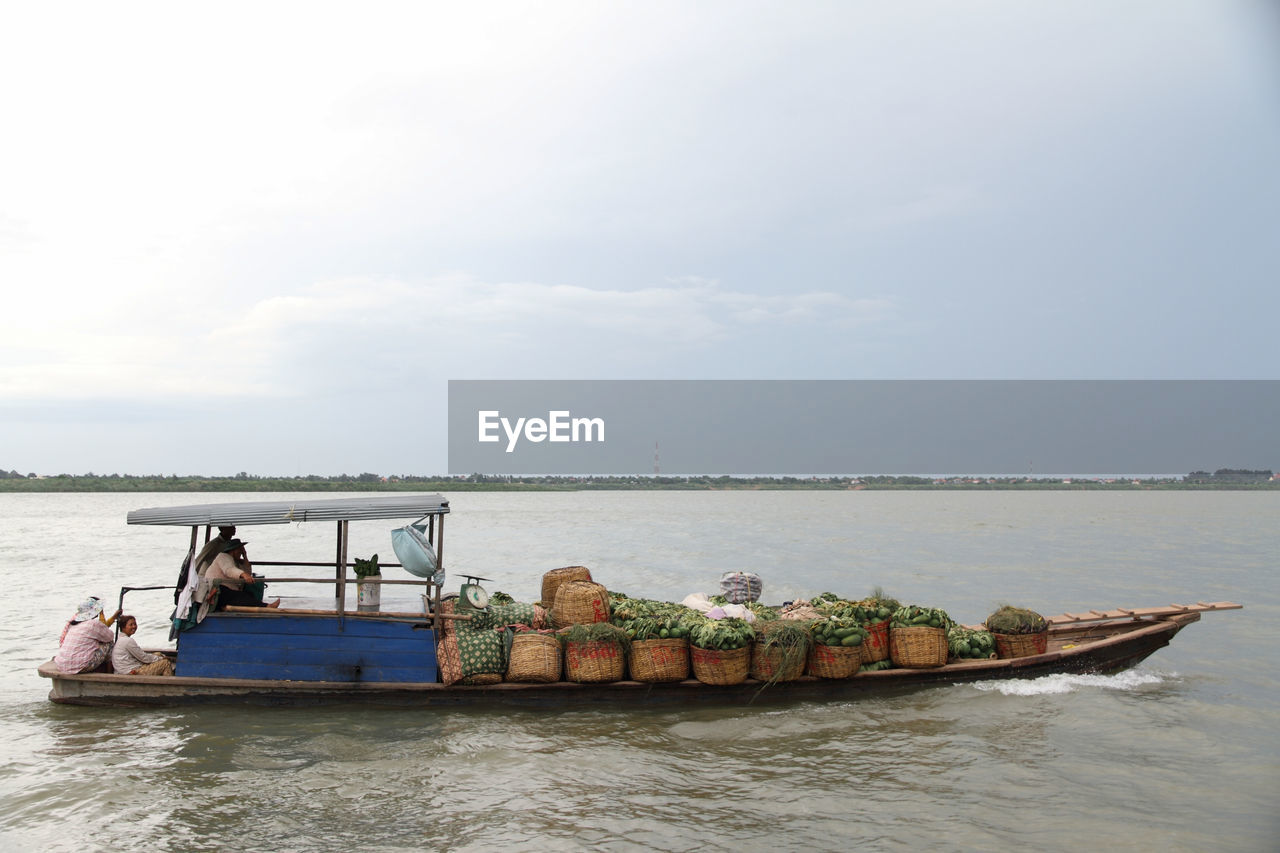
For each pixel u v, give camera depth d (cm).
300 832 785
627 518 8369
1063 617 1461
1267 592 2461
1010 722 1109
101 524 6588
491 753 990
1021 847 754
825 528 6328
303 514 1130
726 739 1042
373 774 925
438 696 1131
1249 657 1524
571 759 973
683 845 756
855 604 1271
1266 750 1012
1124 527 6438
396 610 1183
